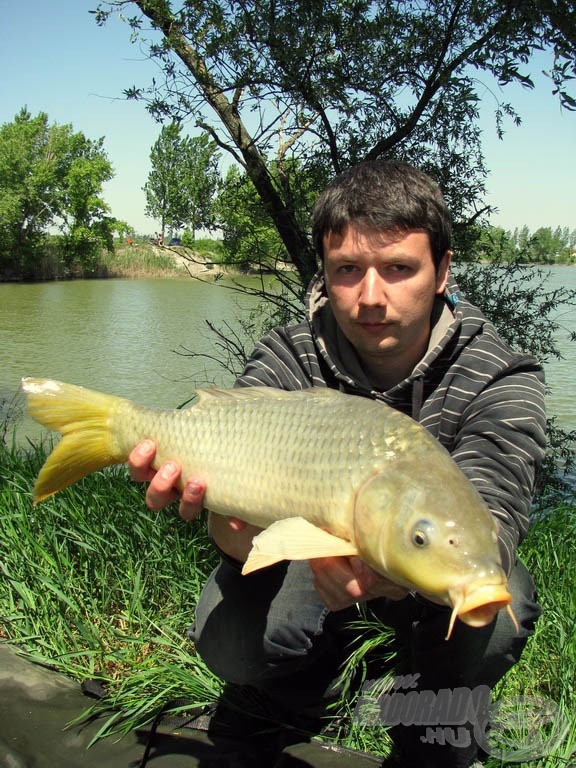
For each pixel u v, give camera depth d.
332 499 0.75
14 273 16.67
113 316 8.77
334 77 2.17
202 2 2.10
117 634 1.33
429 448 0.72
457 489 0.68
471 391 0.99
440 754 1.00
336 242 0.94
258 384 1.09
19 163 17.02
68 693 1.20
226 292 11.39
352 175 0.96
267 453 0.81
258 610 1.03
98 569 1.45
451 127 2.19
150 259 17.88
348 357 1.05
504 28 1.95
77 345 6.62
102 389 4.87
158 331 7.45
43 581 1.37
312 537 0.73
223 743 1.09
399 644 1.15
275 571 1.03
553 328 2.31
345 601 0.79
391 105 2.26
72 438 0.95
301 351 1.11
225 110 2.29
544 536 1.54
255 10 2.11
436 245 0.96
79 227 17.38
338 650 1.17
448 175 2.21
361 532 0.72
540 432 0.93
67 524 1.55
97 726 1.12
